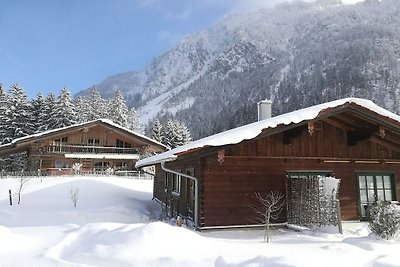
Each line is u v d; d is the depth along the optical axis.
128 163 38.47
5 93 55.75
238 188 11.85
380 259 6.59
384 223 9.16
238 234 10.90
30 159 34.69
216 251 7.22
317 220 11.05
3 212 15.35
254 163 12.16
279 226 12.05
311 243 9.10
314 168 12.80
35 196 19.02
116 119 57.66
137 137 36.69
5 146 32.28
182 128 61.56
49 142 35.12
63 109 48.47
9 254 7.39
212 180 11.67
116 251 6.98
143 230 7.62
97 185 22.50
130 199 19.78
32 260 6.87
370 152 13.37
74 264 6.52
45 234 9.82
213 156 11.61
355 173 13.22
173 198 16.31
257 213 11.86
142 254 6.82
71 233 9.16
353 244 8.70
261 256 6.55
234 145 10.91
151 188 25.62
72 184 22.11
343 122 13.02
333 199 10.80
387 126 11.71
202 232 11.20
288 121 10.49
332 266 6.15
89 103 60.62
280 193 12.24
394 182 13.59
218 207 11.57
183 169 14.48
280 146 12.46
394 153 13.65
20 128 46.28
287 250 7.76
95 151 37.44
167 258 6.66
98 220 15.06
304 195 11.62
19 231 10.34
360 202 13.05
